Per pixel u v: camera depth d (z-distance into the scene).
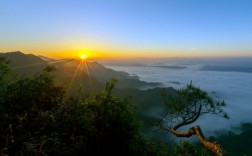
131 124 6.18
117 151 5.93
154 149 6.59
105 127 6.00
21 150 3.79
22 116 4.85
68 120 5.07
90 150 5.38
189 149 6.40
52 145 4.13
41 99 5.85
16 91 5.57
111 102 6.39
